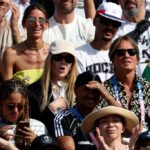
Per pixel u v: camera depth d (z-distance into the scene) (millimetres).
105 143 18344
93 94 20359
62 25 27734
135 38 27844
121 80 22828
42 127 20484
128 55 22859
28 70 24500
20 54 24781
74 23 28031
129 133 19203
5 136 19219
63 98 22031
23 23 25125
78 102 20391
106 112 18359
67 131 19859
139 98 22438
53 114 21344
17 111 20016
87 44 26125
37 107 21641
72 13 28031
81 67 25594
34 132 19719
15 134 19578
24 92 20203
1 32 26375
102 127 18438
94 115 18438
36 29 24750
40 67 24750
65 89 22469
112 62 23234
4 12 26547
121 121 18547
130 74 22781
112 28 25875
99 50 25922
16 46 24922
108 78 25500
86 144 19641
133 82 22844
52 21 27859
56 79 22484
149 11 28875
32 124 20359
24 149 19438
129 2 28281
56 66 22547
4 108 20016
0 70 24797
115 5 26203
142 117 22078
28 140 19469
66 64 22672
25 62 24703
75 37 27766
